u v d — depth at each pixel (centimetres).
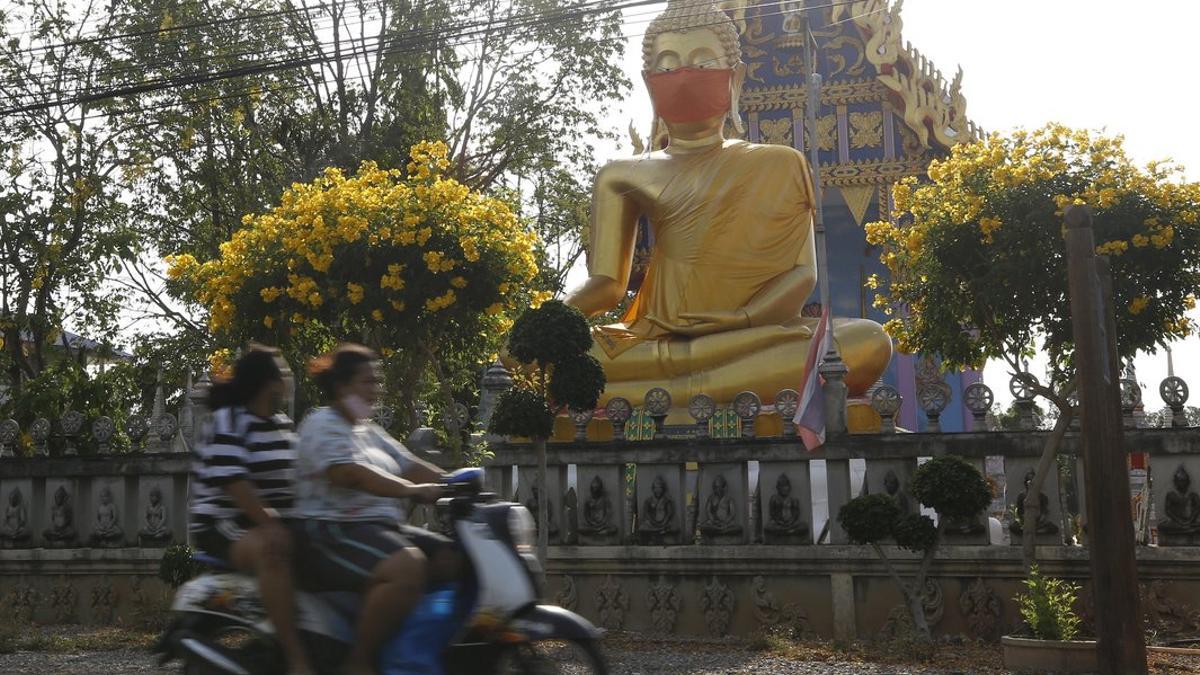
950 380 3159
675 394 2164
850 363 2141
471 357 1708
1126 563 1109
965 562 1454
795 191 2338
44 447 1898
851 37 3297
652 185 2378
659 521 1599
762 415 2078
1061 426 1420
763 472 1571
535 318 1484
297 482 718
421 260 1553
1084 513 1472
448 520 727
